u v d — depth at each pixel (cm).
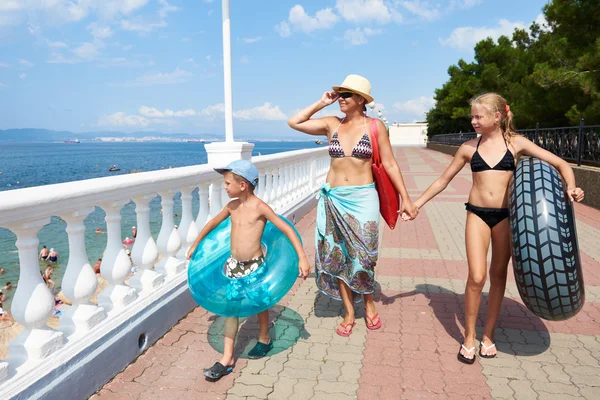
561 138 1227
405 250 627
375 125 338
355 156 338
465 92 3372
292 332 363
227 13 525
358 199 339
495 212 298
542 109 1684
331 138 352
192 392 275
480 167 301
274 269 302
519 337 353
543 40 2022
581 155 1072
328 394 274
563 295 266
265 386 282
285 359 318
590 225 772
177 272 388
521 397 270
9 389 213
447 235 721
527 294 278
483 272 298
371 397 271
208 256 310
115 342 288
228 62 533
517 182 281
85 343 264
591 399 268
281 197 773
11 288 1039
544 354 325
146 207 343
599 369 303
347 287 358
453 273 521
